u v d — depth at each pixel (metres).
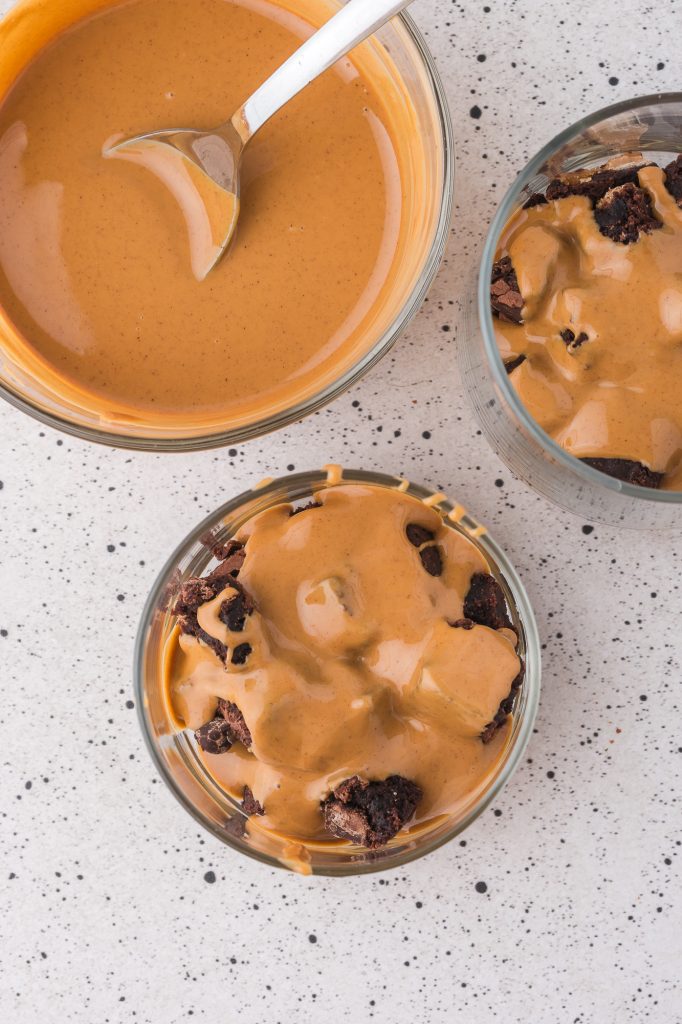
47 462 0.33
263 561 0.30
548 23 0.32
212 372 0.31
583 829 0.33
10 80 0.31
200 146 0.30
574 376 0.30
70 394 0.31
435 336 0.33
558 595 0.33
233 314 0.31
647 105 0.29
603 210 0.29
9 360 0.31
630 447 0.29
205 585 0.30
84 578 0.33
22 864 0.33
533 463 0.30
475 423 0.33
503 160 0.32
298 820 0.30
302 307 0.31
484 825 0.33
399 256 0.31
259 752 0.29
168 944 0.33
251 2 0.31
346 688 0.30
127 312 0.31
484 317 0.29
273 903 0.33
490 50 0.32
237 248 0.31
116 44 0.31
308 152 0.31
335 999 0.33
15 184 0.31
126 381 0.31
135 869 0.33
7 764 0.33
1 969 0.34
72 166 0.31
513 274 0.30
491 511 0.33
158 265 0.31
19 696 0.33
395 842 0.31
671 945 0.33
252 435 0.30
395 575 0.30
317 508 0.31
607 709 0.33
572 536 0.33
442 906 0.33
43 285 0.31
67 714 0.33
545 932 0.33
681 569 0.33
